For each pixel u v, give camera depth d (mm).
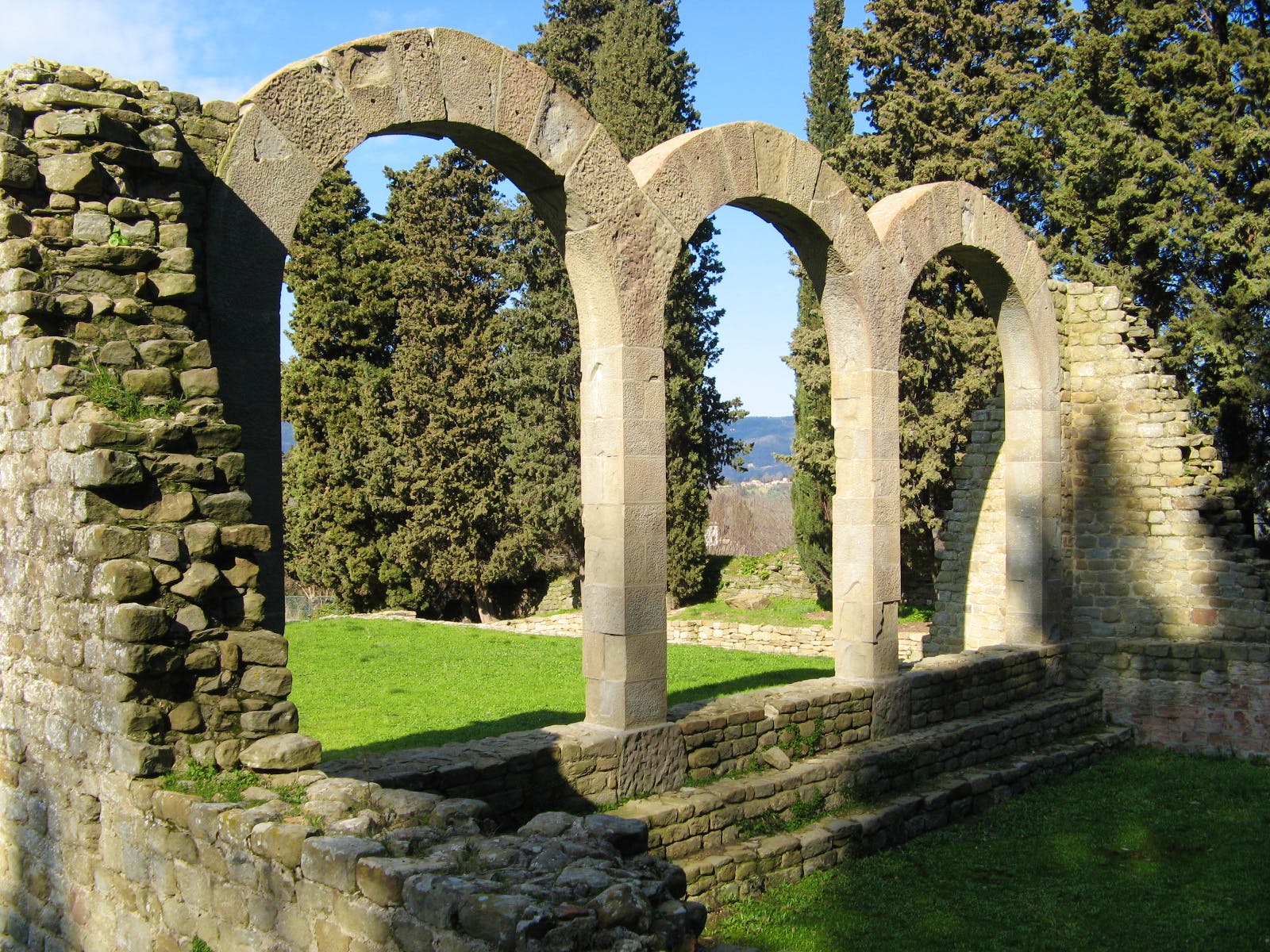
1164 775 10609
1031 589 12000
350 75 6320
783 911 6902
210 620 5195
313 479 28000
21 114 5453
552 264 26578
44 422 5340
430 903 3824
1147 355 12336
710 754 7891
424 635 17812
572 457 27031
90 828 5230
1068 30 20547
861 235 9531
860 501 9594
